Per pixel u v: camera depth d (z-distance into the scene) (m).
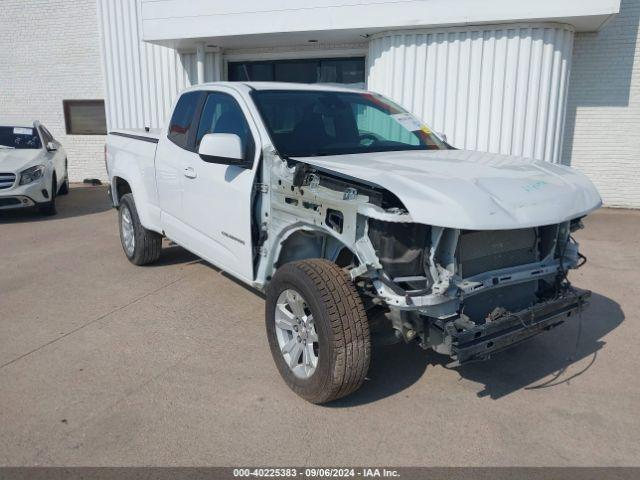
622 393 3.76
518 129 9.11
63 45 14.67
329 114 4.57
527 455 3.10
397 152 4.29
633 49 9.97
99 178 15.24
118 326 4.83
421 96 9.49
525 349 4.43
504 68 8.94
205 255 4.95
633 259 6.95
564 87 9.17
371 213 3.06
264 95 4.46
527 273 3.47
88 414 3.46
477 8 8.52
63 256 7.14
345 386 3.34
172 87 12.33
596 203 3.57
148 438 3.22
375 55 9.83
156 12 10.36
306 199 3.58
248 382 3.86
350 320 3.26
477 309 3.46
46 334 4.67
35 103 15.25
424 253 3.16
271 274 4.12
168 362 4.16
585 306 3.72
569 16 8.21
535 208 3.20
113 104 12.95
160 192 5.58
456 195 3.08
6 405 3.56
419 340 3.37
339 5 9.10
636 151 10.36
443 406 3.60
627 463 3.03
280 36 10.02
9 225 9.23
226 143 3.94
